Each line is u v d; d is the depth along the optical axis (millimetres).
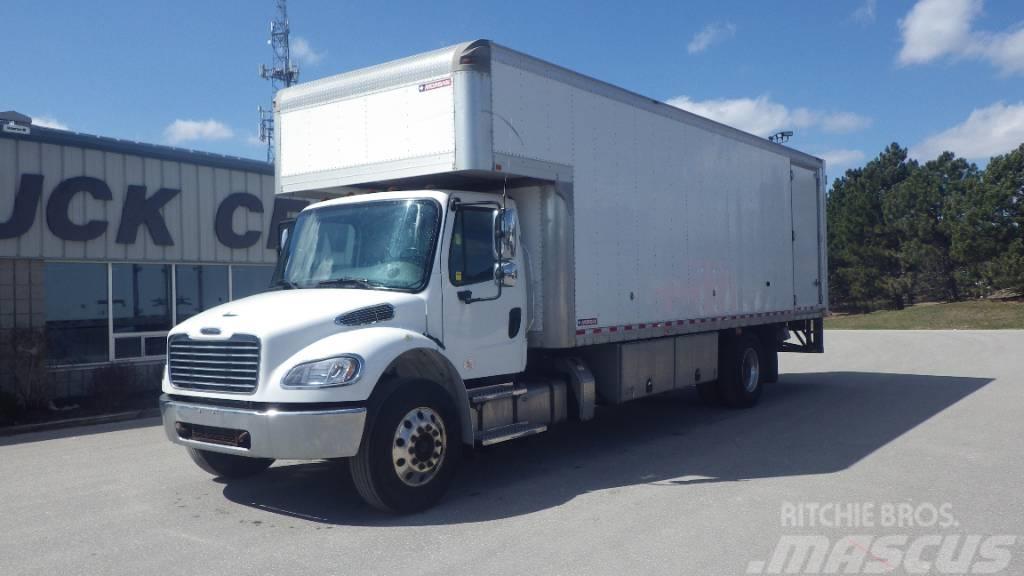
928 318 40469
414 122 7398
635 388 9320
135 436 10430
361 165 7742
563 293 8000
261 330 6102
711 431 9891
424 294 6809
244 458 7602
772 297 12359
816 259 14039
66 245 13070
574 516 6238
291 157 8305
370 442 6129
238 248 15406
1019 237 39438
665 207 9727
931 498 6555
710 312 10641
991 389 13133
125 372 12914
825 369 17422
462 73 7125
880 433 9430
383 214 7285
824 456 8242
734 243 11289
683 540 5590
